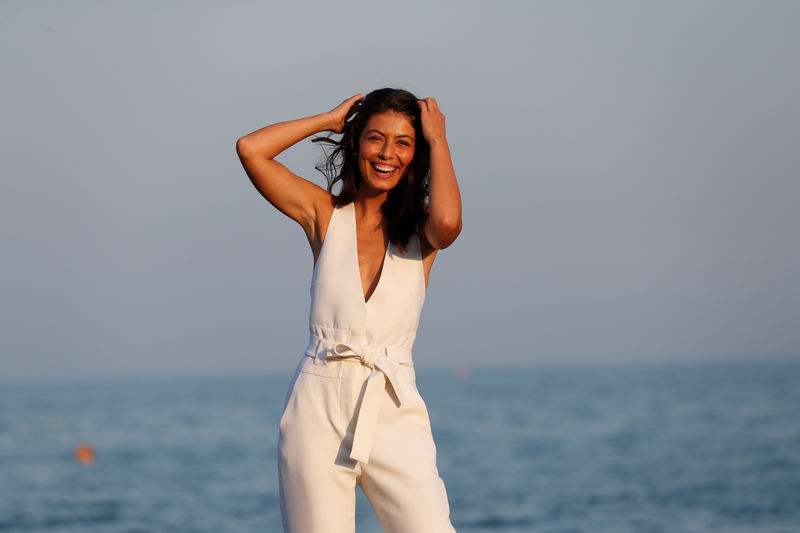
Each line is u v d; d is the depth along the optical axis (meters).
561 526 13.19
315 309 2.50
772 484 16.77
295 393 2.46
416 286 2.51
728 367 156.38
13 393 90.75
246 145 2.52
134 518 14.30
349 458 2.40
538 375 122.94
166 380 159.38
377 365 2.39
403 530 2.39
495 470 20.30
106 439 30.38
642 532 12.52
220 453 24.92
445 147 2.49
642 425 32.12
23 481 19.28
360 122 2.56
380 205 2.58
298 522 2.42
